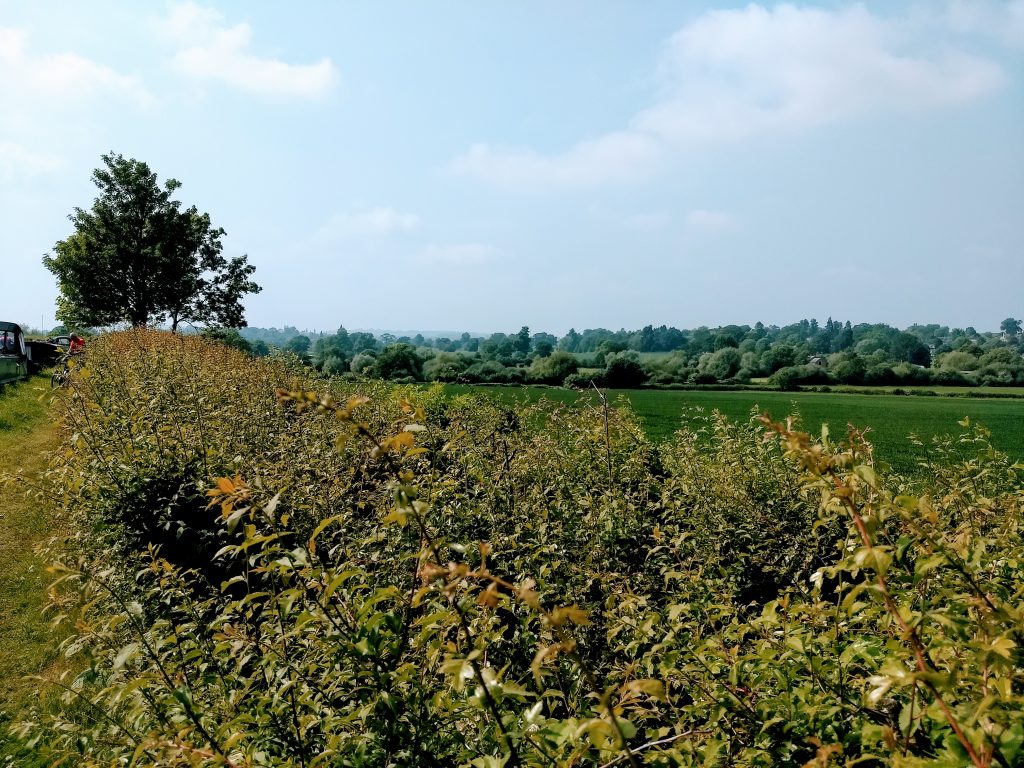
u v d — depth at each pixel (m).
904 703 2.01
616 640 3.55
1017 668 1.74
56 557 5.14
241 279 43.81
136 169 39.31
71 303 38.84
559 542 4.73
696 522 5.55
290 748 2.50
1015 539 3.26
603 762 2.17
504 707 2.67
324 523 2.36
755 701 2.38
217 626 3.07
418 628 2.71
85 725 3.59
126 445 6.50
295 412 9.70
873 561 1.60
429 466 5.26
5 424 14.87
